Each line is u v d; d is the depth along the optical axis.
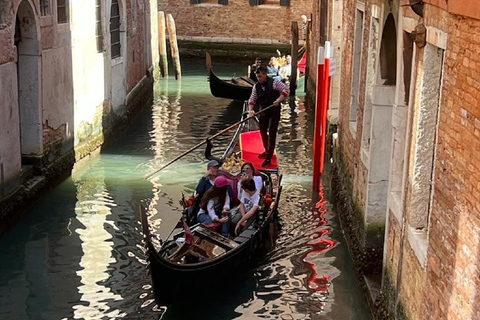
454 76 4.50
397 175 6.30
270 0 26.12
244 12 25.98
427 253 4.95
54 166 10.84
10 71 9.23
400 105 6.18
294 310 7.19
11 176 9.25
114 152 13.25
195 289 7.17
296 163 12.51
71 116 11.72
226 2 25.98
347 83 9.95
